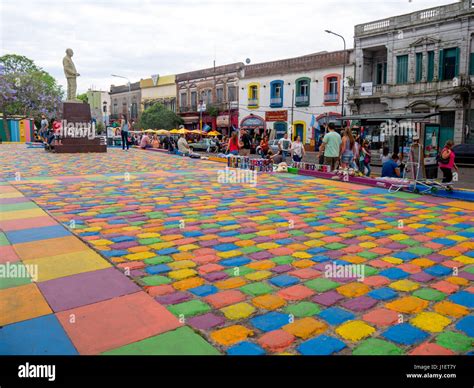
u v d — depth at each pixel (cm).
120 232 597
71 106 2138
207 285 411
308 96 3653
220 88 4534
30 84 4306
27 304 362
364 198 913
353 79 3262
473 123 2652
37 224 636
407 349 301
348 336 317
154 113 4900
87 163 1587
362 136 2142
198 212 736
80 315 343
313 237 587
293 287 409
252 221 675
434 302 380
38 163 1554
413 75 2886
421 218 721
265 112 4028
